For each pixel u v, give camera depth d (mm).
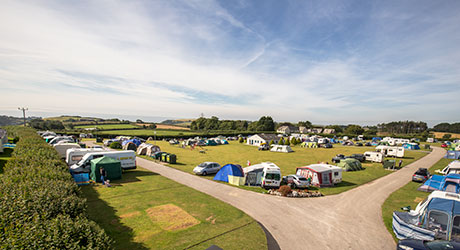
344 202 17359
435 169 32281
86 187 18500
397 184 23500
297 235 11828
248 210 14914
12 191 7914
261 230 11938
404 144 63625
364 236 11938
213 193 18188
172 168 27766
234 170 21594
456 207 10578
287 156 42750
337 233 12195
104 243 6418
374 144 70312
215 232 11445
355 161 31422
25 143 23078
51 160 15414
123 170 25062
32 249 5301
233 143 69125
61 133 69375
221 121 135000
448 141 82875
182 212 13891
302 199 17688
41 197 7746
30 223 6125
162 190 18312
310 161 37281
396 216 12203
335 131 122188
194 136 82188
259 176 21219
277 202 16719
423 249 8477
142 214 13352
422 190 20938
